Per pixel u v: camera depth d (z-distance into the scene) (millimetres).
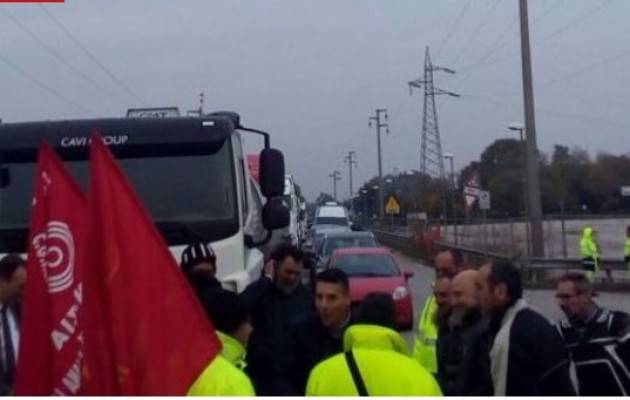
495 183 79250
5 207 10688
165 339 4062
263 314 7684
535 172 35062
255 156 16250
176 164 10977
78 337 4516
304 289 7887
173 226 10711
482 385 6219
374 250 24219
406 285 21922
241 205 11164
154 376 4035
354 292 21453
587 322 6570
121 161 10977
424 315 7863
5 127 11047
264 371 7145
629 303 27906
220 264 10680
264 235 13797
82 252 4234
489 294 6035
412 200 88000
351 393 4742
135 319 4031
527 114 35344
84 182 10891
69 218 4598
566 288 6559
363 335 4855
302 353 6934
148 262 4066
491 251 41250
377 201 114062
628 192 60250
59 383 4504
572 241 59125
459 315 6766
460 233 64312
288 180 34688
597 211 80375
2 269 7000
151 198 10820
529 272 33625
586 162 80688
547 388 5820
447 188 71062
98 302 4051
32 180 10781
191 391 4270
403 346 4938
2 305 7016
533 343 5848
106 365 4039
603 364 6500
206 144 11023
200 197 10859
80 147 10961
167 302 4074
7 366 6941
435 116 85688
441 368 6953
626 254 33844
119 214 4062
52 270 4566
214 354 4125
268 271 8461
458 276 6754
